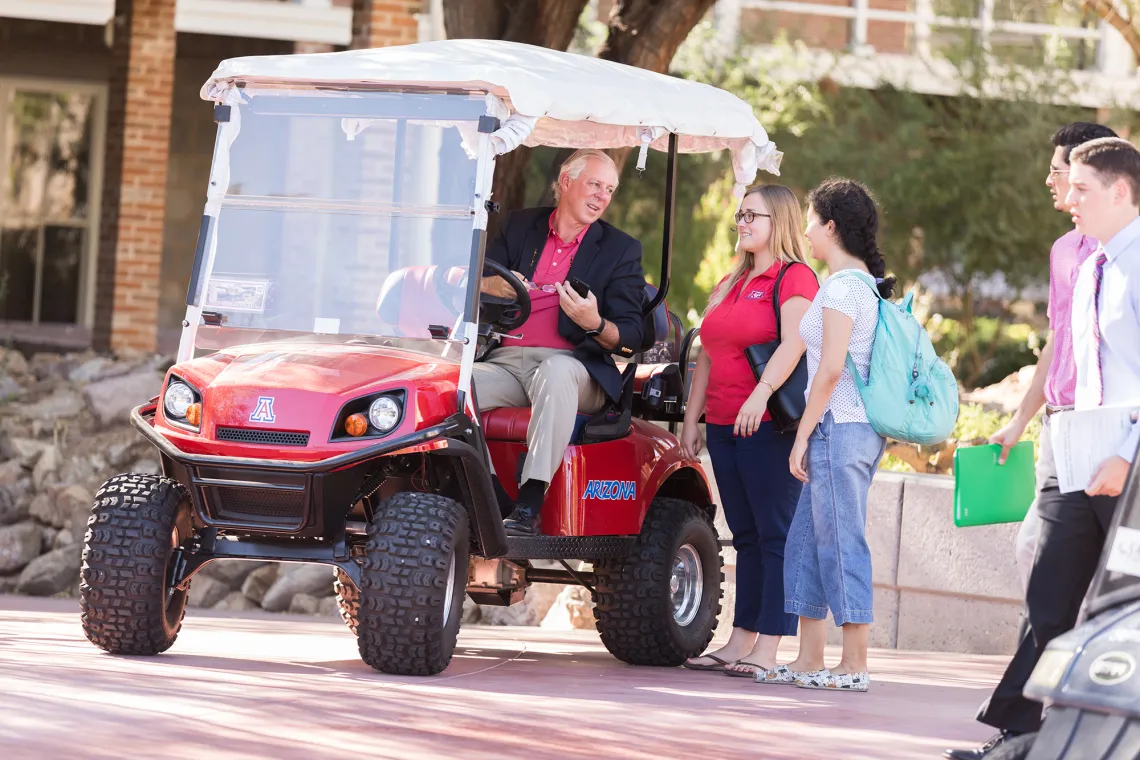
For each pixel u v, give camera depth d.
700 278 31.72
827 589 11.38
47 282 42.94
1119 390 8.23
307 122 11.63
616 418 12.55
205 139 45.28
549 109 11.37
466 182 11.28
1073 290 8.98
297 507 10.66
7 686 9.12
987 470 9.49
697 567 13.67
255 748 7.76
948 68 40.78
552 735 8.65
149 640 10.93
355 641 13.96
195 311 11.59
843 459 11.13
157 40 29.61
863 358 11.12
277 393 10.66
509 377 12.35
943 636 15.89
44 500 21.45
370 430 10.59
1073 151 8.38
